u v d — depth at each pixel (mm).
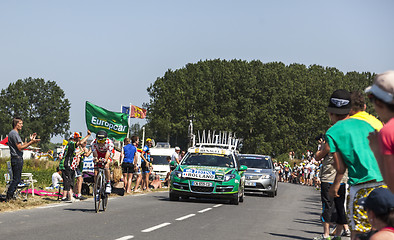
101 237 9781
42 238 9367
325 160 10109
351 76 143875
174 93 110938
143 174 25578
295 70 123125
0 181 23562
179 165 20141
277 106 110750
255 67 119125
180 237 10211
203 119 107125
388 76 4180
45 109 167625
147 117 114438
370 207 4277
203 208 17125
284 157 95125
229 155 20766
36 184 25250
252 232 11617
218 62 121250
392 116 4199
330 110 7590
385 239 4066
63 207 15273
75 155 17531
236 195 19219
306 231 12500
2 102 159125
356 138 6793
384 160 4070
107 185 14820
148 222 12523
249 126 106375
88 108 26828
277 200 24141
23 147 15117
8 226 10773
